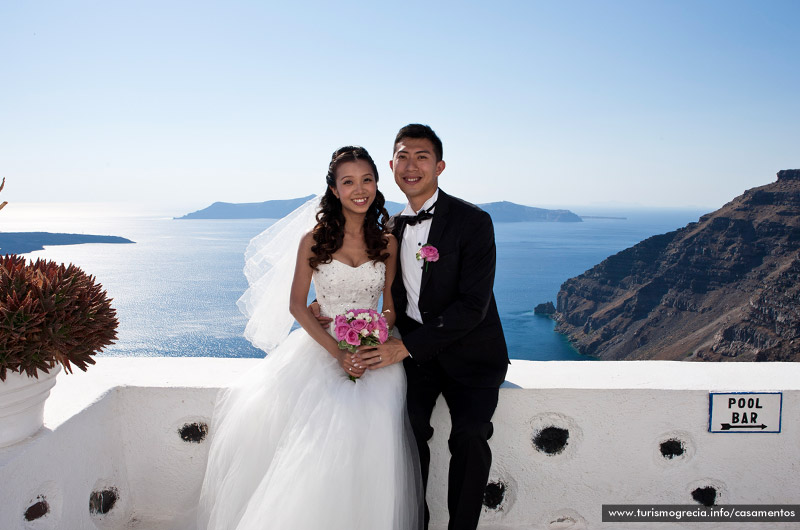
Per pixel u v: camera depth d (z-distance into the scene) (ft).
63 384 7.20
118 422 7.25
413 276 7.61
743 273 361.30
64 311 5.45
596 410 7.13
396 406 6.50
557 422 7.20
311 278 7.66
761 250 363.97
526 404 7.14
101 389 7.04
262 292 7.89
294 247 7.85
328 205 7.48
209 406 7.20
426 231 7.52
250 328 7.96
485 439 6.37
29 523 5.51
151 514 7.45
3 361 5.07
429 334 6.87
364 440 6.01
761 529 7.22
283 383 6.77
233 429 6.61
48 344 5.34
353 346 6.66
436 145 7.44
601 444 7.19
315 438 5.97
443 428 7.40
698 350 290.35
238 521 6.27
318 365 6.95
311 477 5.72
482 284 6.97
